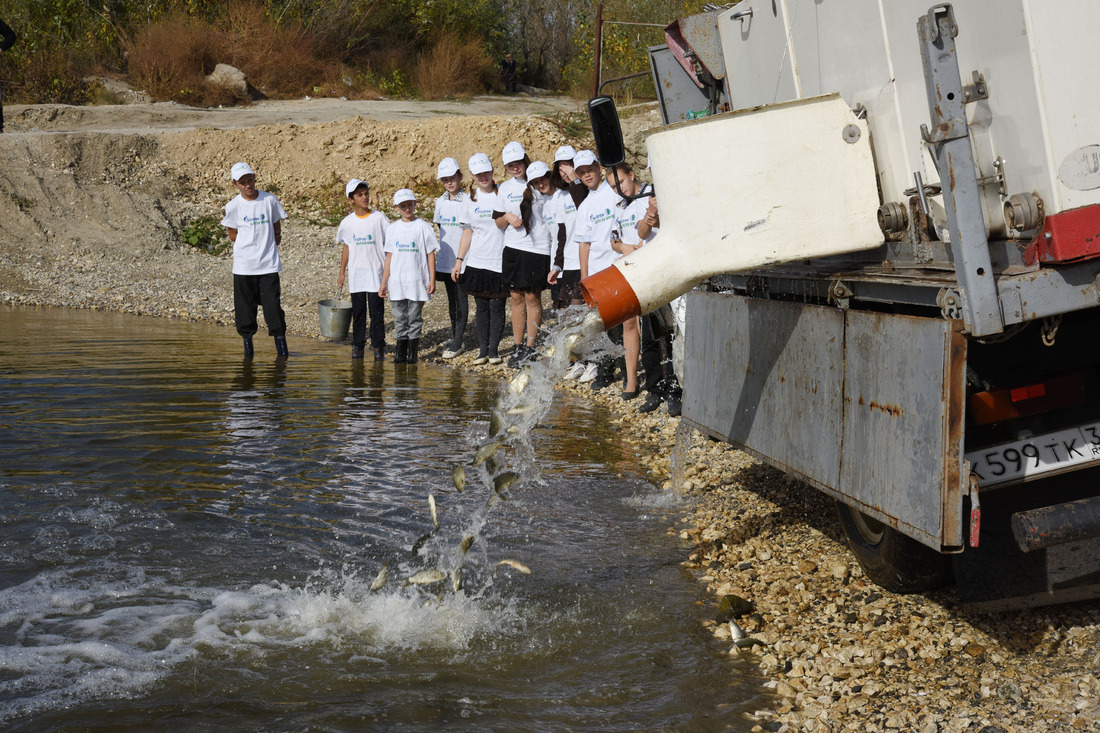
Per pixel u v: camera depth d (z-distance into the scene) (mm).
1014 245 3525
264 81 32188
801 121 4180
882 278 3992
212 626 4375
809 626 4434
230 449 7477
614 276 4352
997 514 4008
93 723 3516
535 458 7680
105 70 31031
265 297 11984
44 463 6871
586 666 4117
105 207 19969
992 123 3527
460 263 12219
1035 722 3467
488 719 3635
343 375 11227
